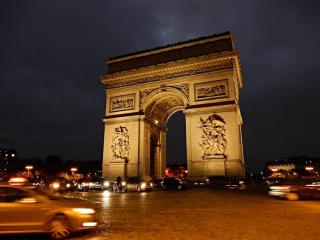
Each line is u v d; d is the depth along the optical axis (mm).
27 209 13820
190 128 61344
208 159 57594
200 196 38375
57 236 13805
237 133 56969
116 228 15891
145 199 35594
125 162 66000
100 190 63875
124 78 72500
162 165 79500
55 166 157375
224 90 60844
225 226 16078
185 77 65562
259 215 20203
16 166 143250
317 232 14219
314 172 174125
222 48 64625
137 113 68875
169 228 15711
